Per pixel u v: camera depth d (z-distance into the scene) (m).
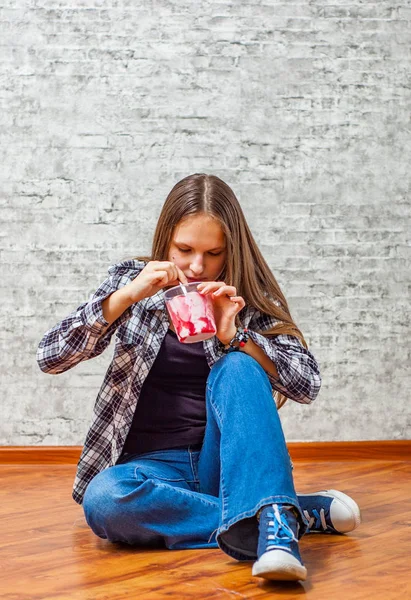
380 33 3.03
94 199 2.95
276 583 1.36
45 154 2.94
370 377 3.02
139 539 1.60
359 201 3.02
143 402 1.69
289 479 1.37
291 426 2.99
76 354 1.63
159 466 1.65
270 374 1.62
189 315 1.50
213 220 1.62
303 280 3.00
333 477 2.58
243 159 2.99
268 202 2.99
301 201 3.00
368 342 3.02
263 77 2.99
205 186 1.66
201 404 1.70
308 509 1.72
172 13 2.97
